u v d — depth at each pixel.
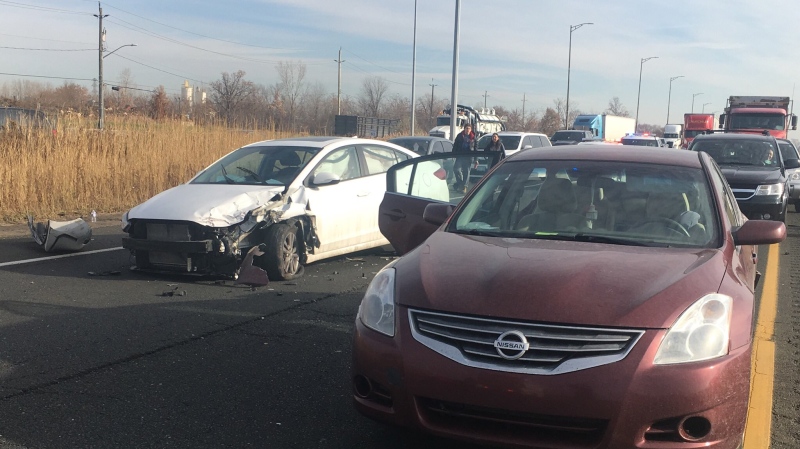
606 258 3.70
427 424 3.29
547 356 3.12
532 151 5.22
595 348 3.09
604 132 45.81
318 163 8.46
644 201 4.43
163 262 7.54
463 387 3.16
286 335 5.72
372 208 9.02
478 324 3.24
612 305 3.19
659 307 3.18
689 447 3.04
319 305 6.70
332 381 4.73
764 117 27.19
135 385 4.58
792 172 15.15
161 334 5.67
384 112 66.06
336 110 59.50
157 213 7.48
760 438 4.02
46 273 7.80
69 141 13.81
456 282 3.48
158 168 14.81
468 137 19.28
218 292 7.15
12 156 12.61
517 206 4.58
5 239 9.91
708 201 4.38
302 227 8.04
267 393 4.50
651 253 3.83
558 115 69.00
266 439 3.85
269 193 7.79
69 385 4.55
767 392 4.75
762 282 8.45
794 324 6.55
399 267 3.80
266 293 7.16
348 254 9.59
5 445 3.68
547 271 3.50
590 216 4.38
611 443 3.02
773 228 4.12
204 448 3.72
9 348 5.24
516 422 3.13
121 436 3.83
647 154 4.95
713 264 3.66
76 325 5.87
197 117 18.03
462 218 4.62
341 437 3.90
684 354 3.08
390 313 3.50
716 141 13.30
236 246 7.37
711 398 3.04
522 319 3.17
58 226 9.04
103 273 7.80
